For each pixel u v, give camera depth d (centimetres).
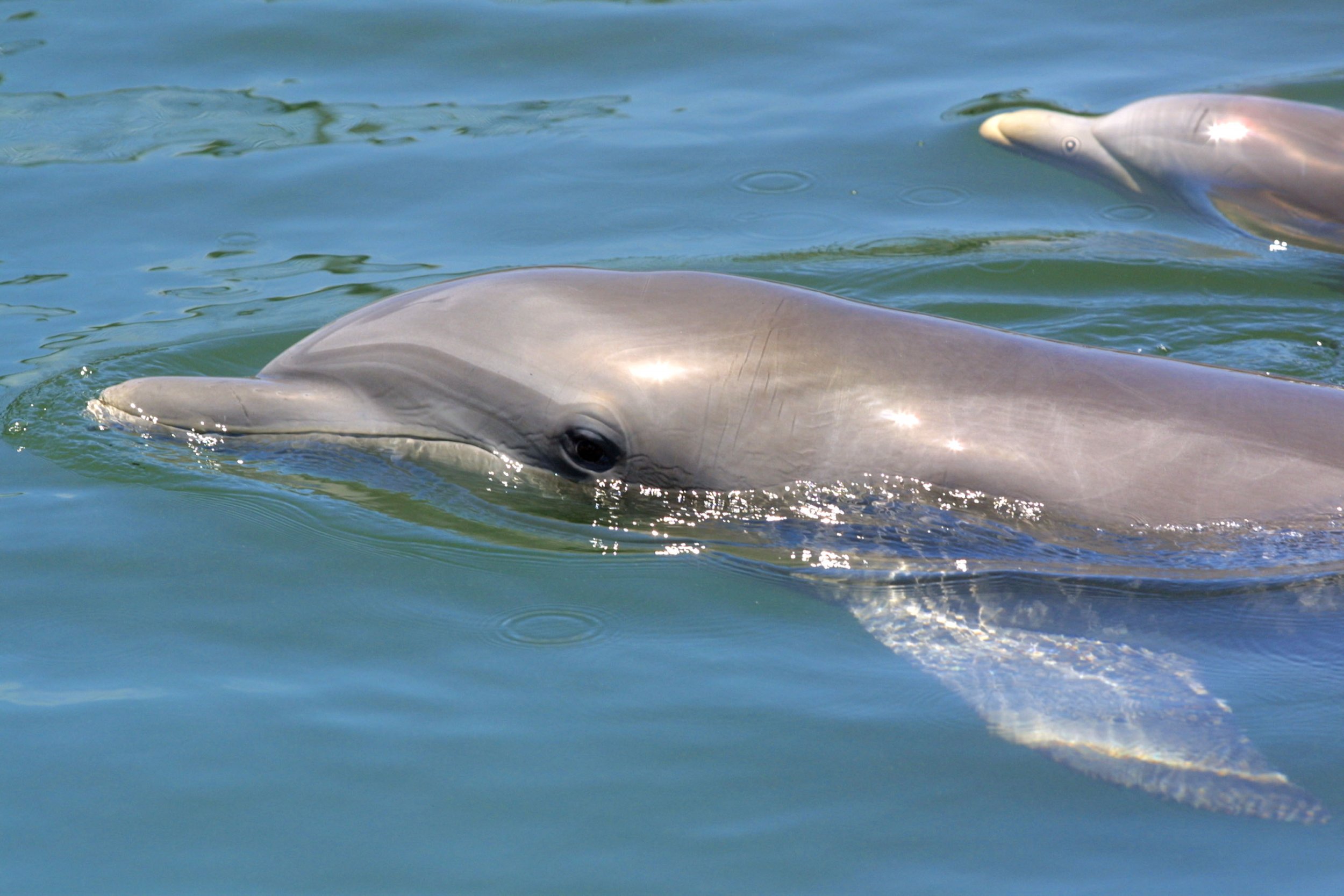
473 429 1606
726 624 1459
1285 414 1514
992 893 1127
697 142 2794
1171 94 2975
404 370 1636
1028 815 1201
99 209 2534
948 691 1347
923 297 2294
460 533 1600
